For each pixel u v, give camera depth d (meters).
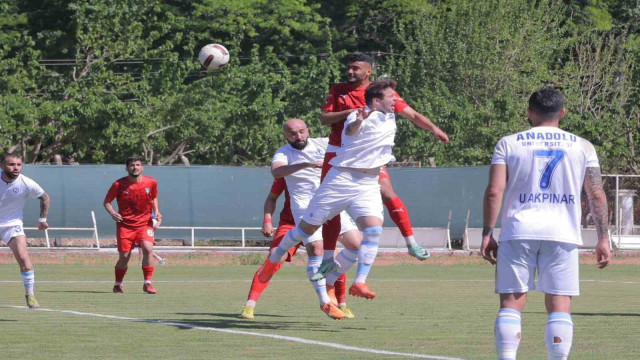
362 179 16.62
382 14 88.44
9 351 14.02
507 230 10.79
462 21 75.25
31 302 21.08
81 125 62.03
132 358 13.30
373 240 16.89
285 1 83.69
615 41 79.12
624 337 16.20
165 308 21.94
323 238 17.55
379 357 13.34
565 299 10.75
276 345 14.77
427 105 66.19
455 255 50.12
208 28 81.62
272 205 19.83
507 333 10.62
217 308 22.02
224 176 50.91
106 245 53.97
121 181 27.31
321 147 19.08
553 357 10.64
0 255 47.25
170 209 50.66
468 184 51.50
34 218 50.06
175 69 67.00
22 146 63.31
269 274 18.97
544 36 76.56
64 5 76.50
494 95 73.25
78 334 16.19
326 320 19.17
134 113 62.81
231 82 66.12
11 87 63.47
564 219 10.75
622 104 73.25
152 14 77.94
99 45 67.12
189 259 48.09
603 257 10.99
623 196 56.78
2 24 75.06
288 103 66.19
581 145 10.95
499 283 10.81
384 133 16.52
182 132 63.84
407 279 35.97
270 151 64.38
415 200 51.91
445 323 18.59
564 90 74.94
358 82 16.83
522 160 10.79
